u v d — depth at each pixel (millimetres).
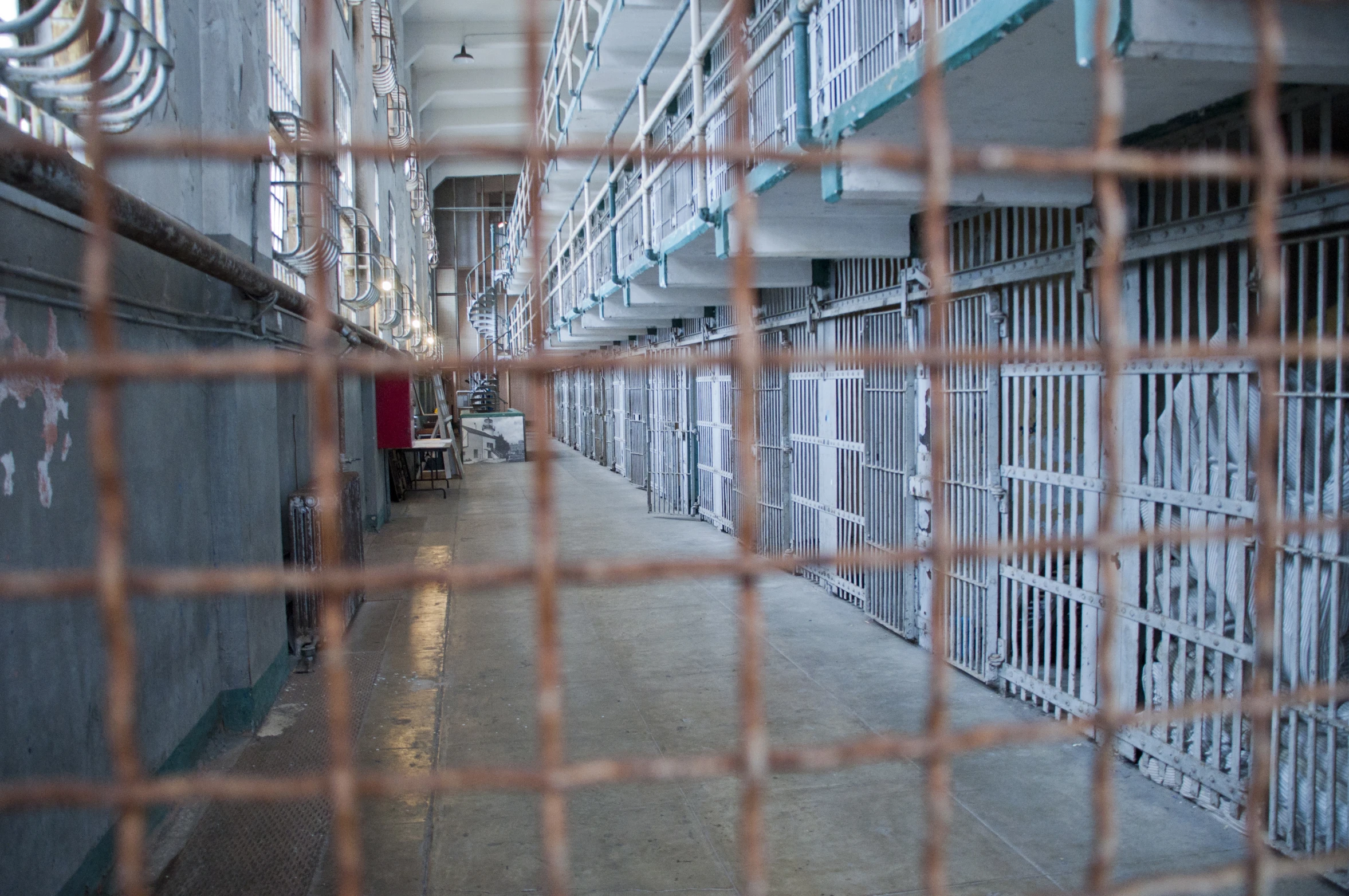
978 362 1245
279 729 5234
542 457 1133
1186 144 3834
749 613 1192
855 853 3750
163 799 1022
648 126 8164
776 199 5609
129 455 3846
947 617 6074
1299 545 3439
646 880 3590
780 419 9461
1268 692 1377
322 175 1118
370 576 1092
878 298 6879
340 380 10031
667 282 8312
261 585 1038
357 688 5984
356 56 13719
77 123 3201
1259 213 1294
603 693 5809
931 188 1191
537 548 1131
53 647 3105
